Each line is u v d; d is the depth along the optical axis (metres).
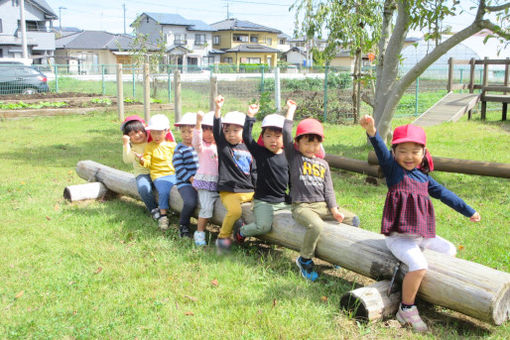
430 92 24.23
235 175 4.39
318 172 3.91
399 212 3.24
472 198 6.53
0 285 3.74
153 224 5.28
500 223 5.38
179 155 4.99
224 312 3.37
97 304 3.44
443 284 3.09
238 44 67.00
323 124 14.79
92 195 6.29
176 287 3.74
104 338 3.01
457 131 12.88
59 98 20.56
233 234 4.68
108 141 11.38
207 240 4.88
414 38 34.59
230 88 19.58
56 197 6.36
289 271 3.99
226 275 3.94
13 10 46.41
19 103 17.66
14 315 3.28
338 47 13.23
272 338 3.02
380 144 3.29
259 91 19.23
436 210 5.94
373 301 3.21
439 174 7.94
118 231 5.00
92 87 26.70
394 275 3.31
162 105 17.73
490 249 4.52
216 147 4.66
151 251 4.44
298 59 68.94
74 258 4.30
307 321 3.20
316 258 4.28
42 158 9.16
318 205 3.90
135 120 5.48
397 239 3.29
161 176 5.33
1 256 4.30
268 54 65.50
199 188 4.67
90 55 56.72
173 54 55.19
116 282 3.81
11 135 12.16
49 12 48.53
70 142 11.20
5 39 43.72
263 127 4.12
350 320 3.24
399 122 15.44
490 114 18.56
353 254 3.60
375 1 12.43
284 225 4.09
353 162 7.66
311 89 23.83
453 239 4.81
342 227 3.86
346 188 7.05
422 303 3.60
